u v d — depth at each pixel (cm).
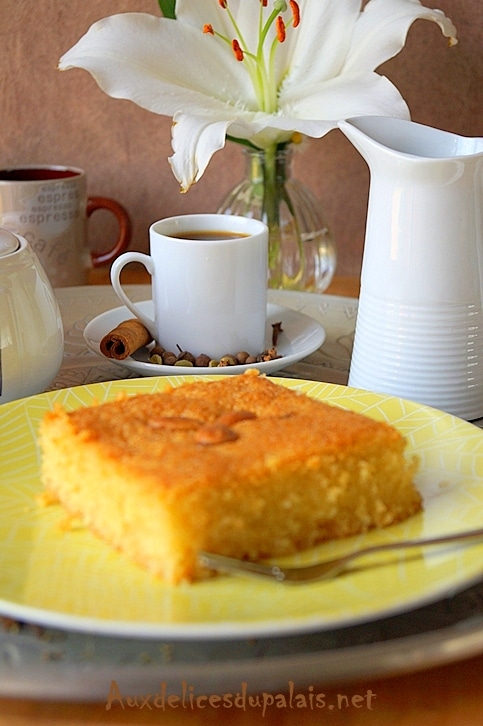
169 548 58
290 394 66
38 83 96
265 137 87
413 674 58
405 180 70
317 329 81
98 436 61
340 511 61
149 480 58
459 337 72
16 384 72
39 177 95
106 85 83
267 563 60
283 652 57
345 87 83
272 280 91
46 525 62
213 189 99
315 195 97
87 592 58
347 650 55
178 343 78
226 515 59
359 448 61
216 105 85
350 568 59
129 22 85
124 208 97
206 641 57
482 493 63
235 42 82
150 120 97
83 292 91
